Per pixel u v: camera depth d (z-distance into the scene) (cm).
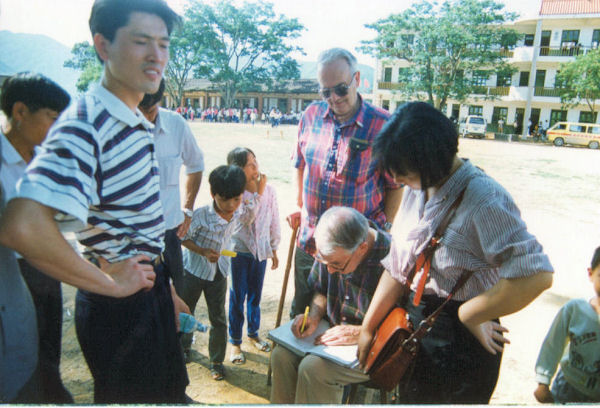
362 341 175
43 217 100
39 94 154
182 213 251
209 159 1117
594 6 930
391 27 1134
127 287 122
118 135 118
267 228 268
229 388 246
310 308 208
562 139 1952
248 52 1203
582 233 600
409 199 176
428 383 162
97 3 115
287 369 193
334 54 223
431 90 1349
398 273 170
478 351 156
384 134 146
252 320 288
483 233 143
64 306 312
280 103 3080
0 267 123
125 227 125
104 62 121
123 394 138
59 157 104
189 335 261
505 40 1060
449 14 1008
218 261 244
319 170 247
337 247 177
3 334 124
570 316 179
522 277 135
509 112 2098
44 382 160
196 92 3023
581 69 1564
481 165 1241
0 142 125
